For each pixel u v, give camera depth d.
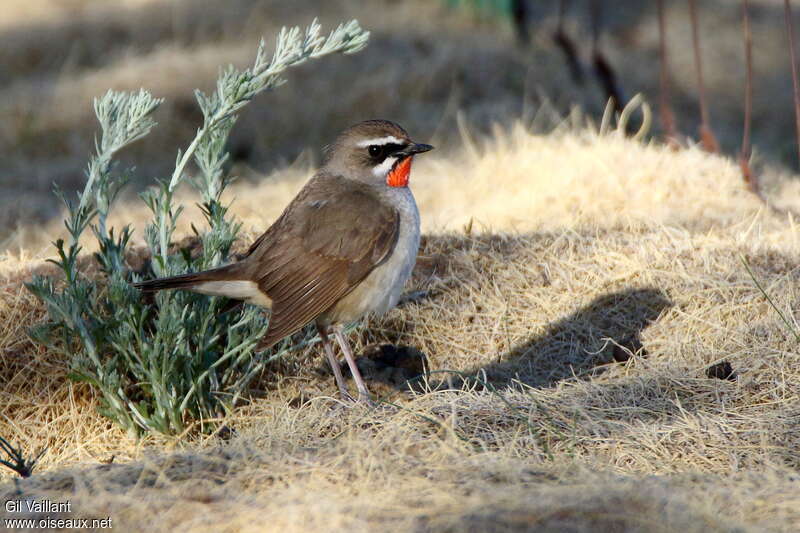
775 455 8.15
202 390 9.69
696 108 22.06
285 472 7.61
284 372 10.61
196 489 7.45
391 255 9.77
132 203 17.20
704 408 9.20
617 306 11.34
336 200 9.77
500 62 21.89
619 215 13.66
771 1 27.83
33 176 18.84
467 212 15.40
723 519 6.71
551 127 19.12
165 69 21.75
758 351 10.04
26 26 25.11
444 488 7.20
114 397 9.45
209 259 9.79
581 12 26.48
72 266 9.43
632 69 23.20
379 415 8.86
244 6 24.94
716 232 12.84
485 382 9.59
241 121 20.25
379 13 24.39
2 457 9.55
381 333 11.33
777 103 22.78
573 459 7.84
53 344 10.06
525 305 11.62
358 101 20.64
